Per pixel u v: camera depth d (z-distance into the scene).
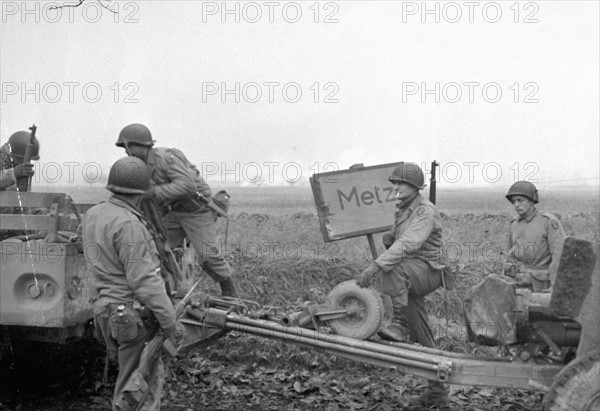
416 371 5.41
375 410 6.29
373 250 6.67
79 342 7.13
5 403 6.24
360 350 5.57
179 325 5.38
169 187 6.87
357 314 5.82
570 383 4.53
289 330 5.72
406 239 6.15
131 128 6.67
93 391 6.59
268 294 10.03
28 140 7.30
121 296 4.94
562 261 4.62
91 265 5.00
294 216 13.74
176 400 6.42
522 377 5.13
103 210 4.99
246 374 7.24
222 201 7.73
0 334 5.92
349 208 6.61
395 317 6.55
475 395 6.70
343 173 6.62
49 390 6.61
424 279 6.41
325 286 10.33
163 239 5.60
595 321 4.58
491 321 5.09
